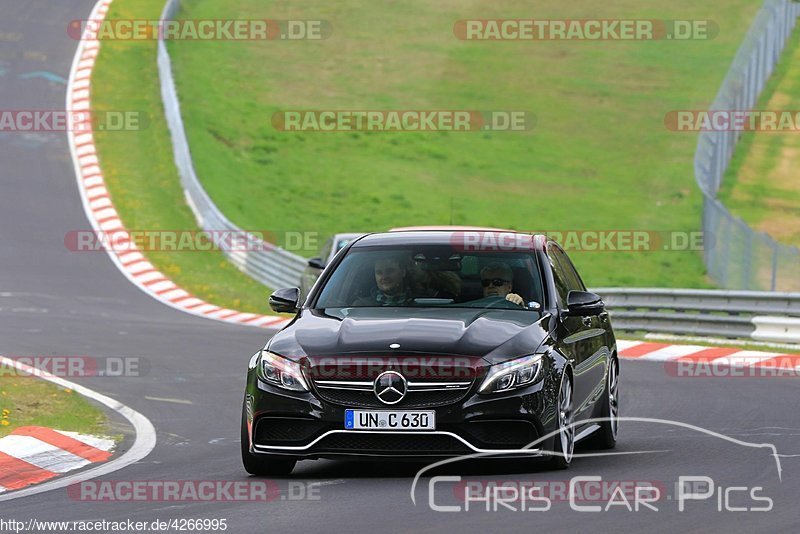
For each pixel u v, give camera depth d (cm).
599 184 16538
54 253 10550
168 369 5566
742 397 4534
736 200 14788
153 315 8188
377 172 16475
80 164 13400
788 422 3897
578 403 3181
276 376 2919
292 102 18788
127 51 18125
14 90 15588
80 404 4516
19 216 11638
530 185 16388
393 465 3216
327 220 14350
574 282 3556
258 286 10106
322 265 6203
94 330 7075
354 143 17600
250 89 18988
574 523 2358
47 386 4869
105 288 9369
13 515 2631
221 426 4138
